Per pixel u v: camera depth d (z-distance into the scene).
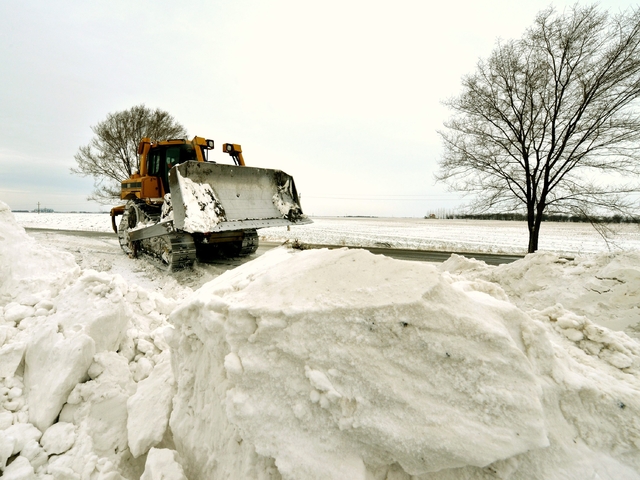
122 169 18.30
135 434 1.86
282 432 1.31
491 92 9.52
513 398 1.15
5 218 4.36
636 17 7.78
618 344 1.79
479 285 2.18
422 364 1.24
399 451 1.17
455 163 10.39
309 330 1.34
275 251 2.50
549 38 8.63
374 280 1.44
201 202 6.39
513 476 1.17
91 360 2.17
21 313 2.59
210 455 1.61
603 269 3.71
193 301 1.79
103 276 2.63
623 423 1.28
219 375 1.63
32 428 1.86
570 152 8.90
